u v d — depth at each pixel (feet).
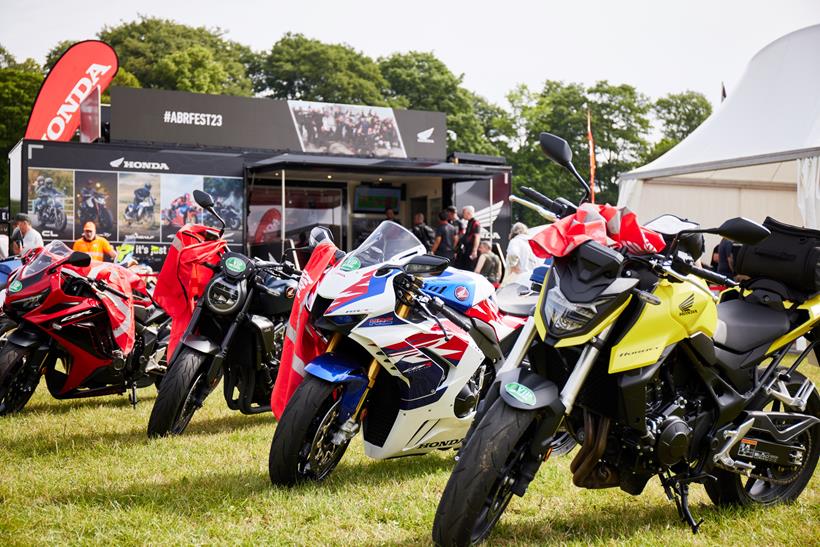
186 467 15.85
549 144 12.17
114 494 13.75
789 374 13.91
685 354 12.10
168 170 45.50
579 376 10.78
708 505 13.85
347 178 57.00
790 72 43.60
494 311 16.21
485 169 53.31
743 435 12.65
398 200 59.88
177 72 165.27
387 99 174.81
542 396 10.55
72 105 54.95
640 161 188.75
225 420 21.50
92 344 20.98
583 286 10.82
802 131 40.65
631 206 48.03
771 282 14.06
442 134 56.29
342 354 14.33
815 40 43.52
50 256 20.89
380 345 13.87
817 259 13.62
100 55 55.36
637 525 12.68
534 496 14.19
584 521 12.80
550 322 10.93
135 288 22.20
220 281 18.94
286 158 48.06
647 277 11.50
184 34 181.06
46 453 17.12
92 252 41.47
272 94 176.24
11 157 48.65
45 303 20.07
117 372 21.71
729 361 12.63
